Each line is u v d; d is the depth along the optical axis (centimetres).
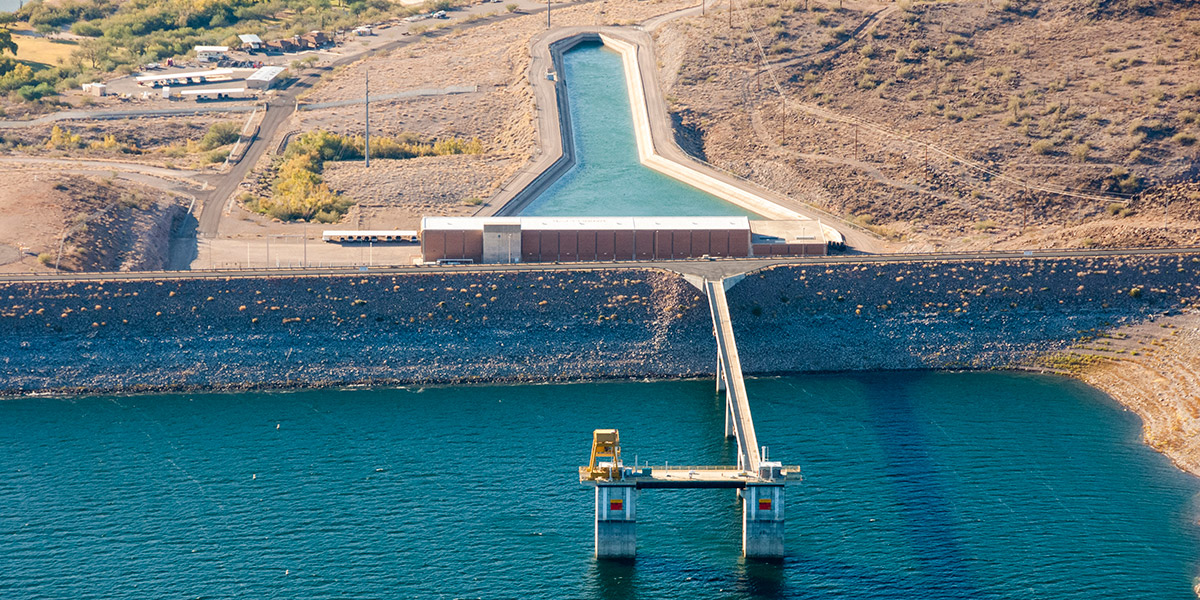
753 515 16225
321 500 17512
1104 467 18438
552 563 16238
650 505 17575
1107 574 15950
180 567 16062
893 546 16512
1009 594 15575
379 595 15588
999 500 17538
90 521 16988
